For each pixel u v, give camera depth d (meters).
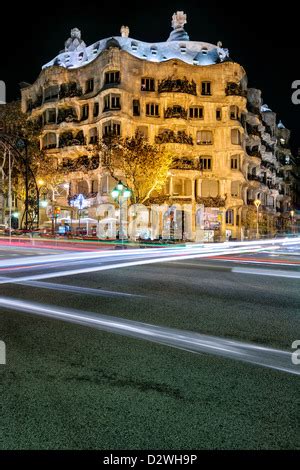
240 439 2.67
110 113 42.97
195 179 47.06
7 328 5.49
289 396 3.31
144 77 45.91
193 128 47.06
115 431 2.76
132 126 44.91
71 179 48.28
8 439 2.68
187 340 4.93
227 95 46.97
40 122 52.66
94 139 46.59
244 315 6.34
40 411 3.06
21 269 12.92
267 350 4.55
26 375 3.79
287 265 14.92
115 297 7.84
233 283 9.88
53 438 2.69
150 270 12.64
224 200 46.66
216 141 47.19
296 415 2.99
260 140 56.78
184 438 2.68
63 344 4.76
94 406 3.13
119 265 14.30
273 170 66.50
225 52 52.91
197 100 46.50
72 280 10.25
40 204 46.72
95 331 5.33
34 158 45.62
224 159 46.97
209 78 47.28
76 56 52.44
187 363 4.09
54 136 50.78
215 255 20.50
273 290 8.84
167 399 3.25
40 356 4.33
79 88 48.22
